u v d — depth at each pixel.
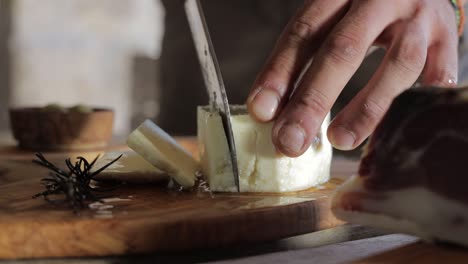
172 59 1.05
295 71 0.55
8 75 1.45
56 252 0.49
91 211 0.51
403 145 0.47
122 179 0.59
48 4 1.45
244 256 0.49
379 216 0.47
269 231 0.52
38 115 0.77
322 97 0.53
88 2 1.47
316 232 0.53
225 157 0.57
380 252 0.47
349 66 0.54
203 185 0.59
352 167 0.68
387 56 0.56
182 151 0.61
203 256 0.49
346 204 0.48
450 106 0.46
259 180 0.57
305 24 0.56
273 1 0.95
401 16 0.57
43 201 0.54
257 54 0.98
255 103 0.54
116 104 1.52
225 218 0.50
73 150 0.79
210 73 0.60
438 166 0.46
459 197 0.45
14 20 1.43
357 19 0.55
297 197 0.56
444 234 0.46
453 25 0.60
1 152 0.77
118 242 0.49
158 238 0.49
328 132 0.54
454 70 0.59
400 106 0.48
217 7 0.98
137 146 0.57
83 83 1.50
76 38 1.48
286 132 0.53
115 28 1.50
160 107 1.09
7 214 0.50
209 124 0.58
